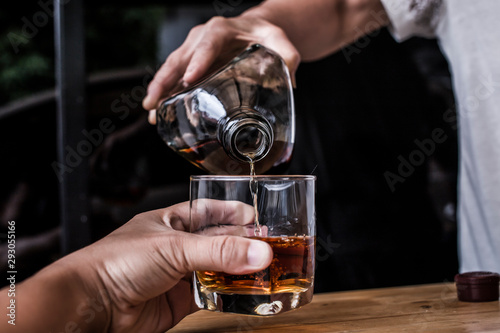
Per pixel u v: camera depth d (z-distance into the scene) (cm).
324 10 81
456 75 78
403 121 124
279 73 60
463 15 74
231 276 45
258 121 53
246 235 45
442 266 124
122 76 114
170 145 63
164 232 46
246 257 43
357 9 83
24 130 113
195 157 60
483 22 73
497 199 73
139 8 121
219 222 45
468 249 80
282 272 45
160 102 64
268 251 43
